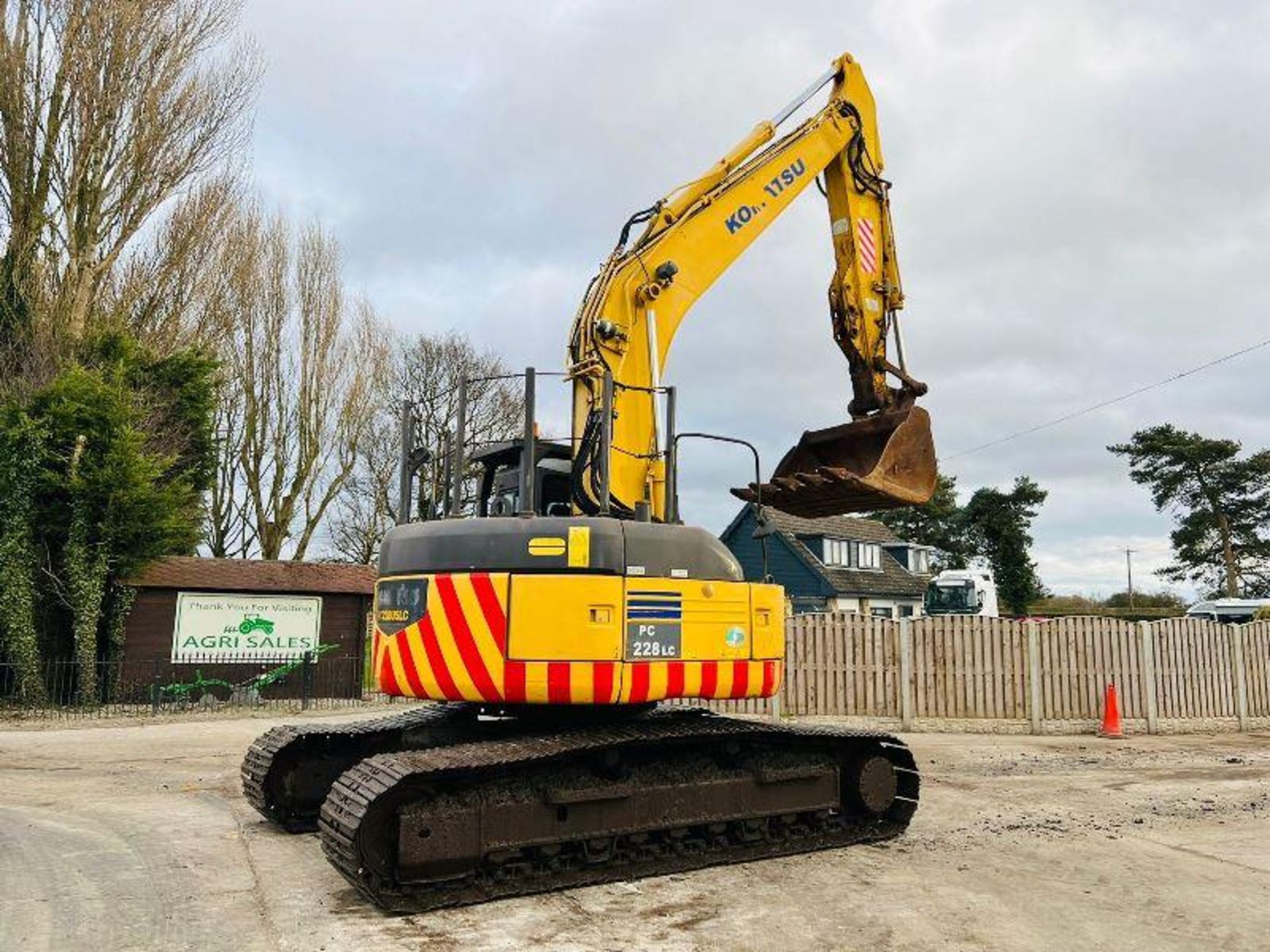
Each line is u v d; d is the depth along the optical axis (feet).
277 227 98.68
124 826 25.54
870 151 32.71
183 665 61.11
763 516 24.48
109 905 18.61
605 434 21.95
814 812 23.80
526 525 20.97
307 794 24.99
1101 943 16.60
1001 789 31.99
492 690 20.42
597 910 18.40
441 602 20.98
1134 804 29.48
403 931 17.08
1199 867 21.85
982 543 165.07
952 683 48.83
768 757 23.49
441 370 111.55
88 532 57.21
